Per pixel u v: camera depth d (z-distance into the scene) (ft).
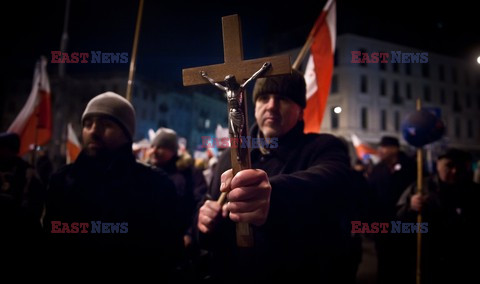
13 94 118.93
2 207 5.04
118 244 5.44
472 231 8.45
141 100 115.55
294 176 3.63
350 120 86.63
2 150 8.09
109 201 5.58
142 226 5.61
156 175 6.21
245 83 3.09
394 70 96.37
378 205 10.41
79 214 5.52
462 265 8.44
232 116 3.05
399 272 9.95
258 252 4.25
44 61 13.83
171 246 5.92
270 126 4.84
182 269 6.73
